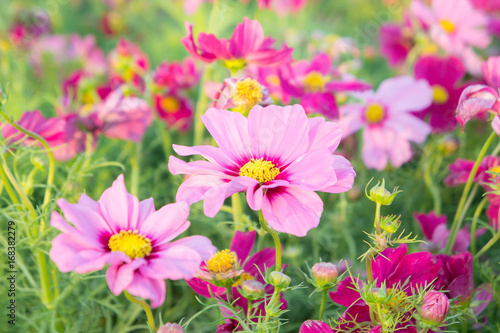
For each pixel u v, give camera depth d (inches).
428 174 24.1
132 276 14.1
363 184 26.5
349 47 31.8
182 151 15.4
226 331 16.2
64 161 21.9
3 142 17.3
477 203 25.5
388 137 25.6
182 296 22.0
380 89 26.6
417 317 15.5
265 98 18.4
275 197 15.2
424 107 26.0
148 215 15.4
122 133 22.3
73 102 28.6
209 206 14.6
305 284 21.4
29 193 19.1
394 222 15.2
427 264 16.2
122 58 27.7
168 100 27.5
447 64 27.0
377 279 16.0
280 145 15.8
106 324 20.2
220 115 15.9
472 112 16.8
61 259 14.0
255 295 15.5
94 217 15.0
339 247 24.1
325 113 21.6
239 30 19.1
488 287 18.3
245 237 17.5
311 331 15.8
